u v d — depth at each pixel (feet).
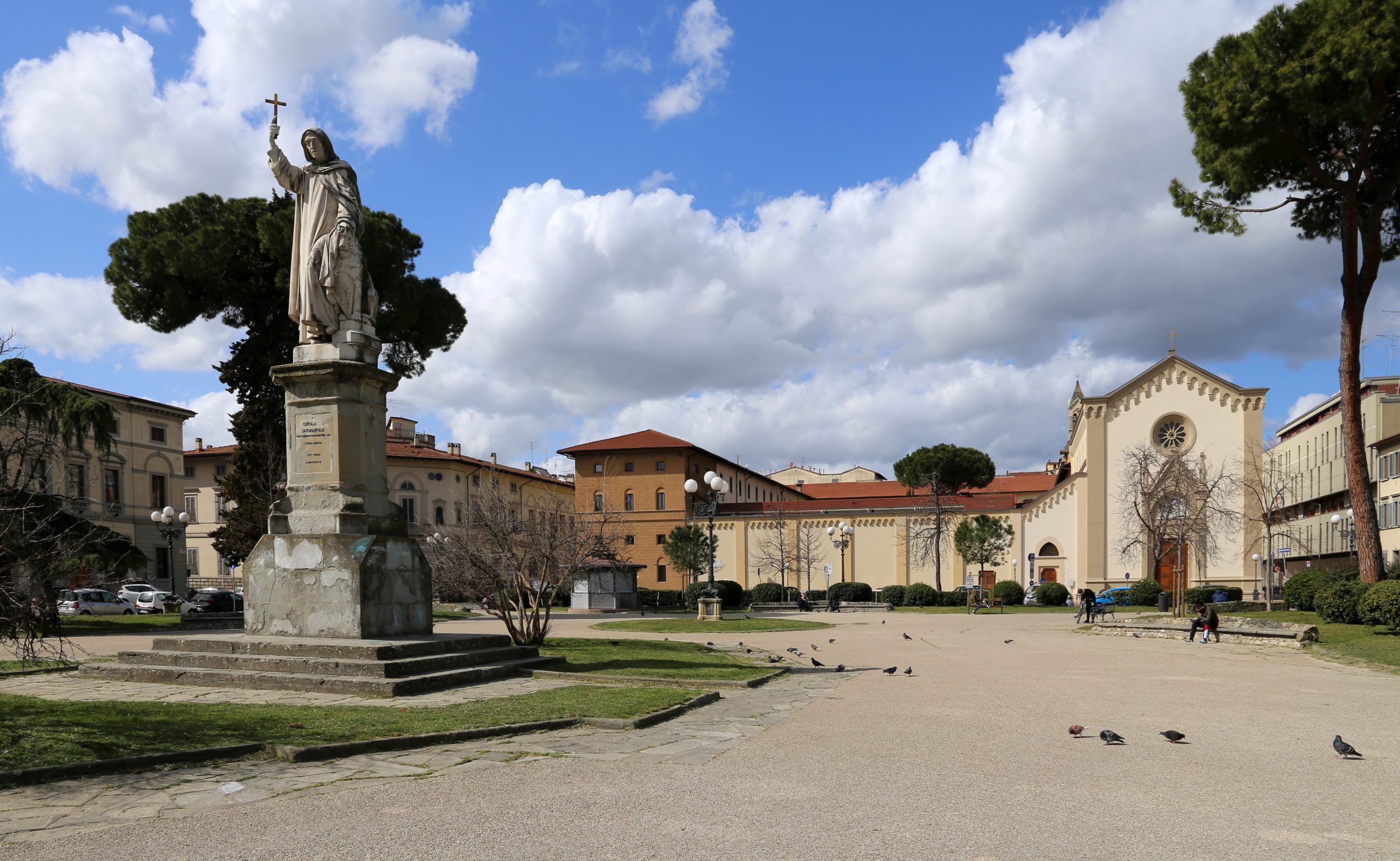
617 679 44.01
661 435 242.58
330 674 38.60
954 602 165.27
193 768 24.16
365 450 45.50
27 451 40.11
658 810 20.25
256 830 18.47
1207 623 79.97
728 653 64.44
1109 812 20.48
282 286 107.86
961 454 257.96
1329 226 104.42
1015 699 40.29
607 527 80.59
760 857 16.99
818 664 55.16
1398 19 79.82
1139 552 167.43
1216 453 165.78
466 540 63.21
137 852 17.02
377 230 115.75
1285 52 90.43
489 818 19.42
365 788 22.12
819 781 23.32
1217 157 95.81
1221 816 20.25
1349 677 50.75
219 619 103.65
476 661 44.52
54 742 25.79
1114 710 37.04
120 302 111.86
